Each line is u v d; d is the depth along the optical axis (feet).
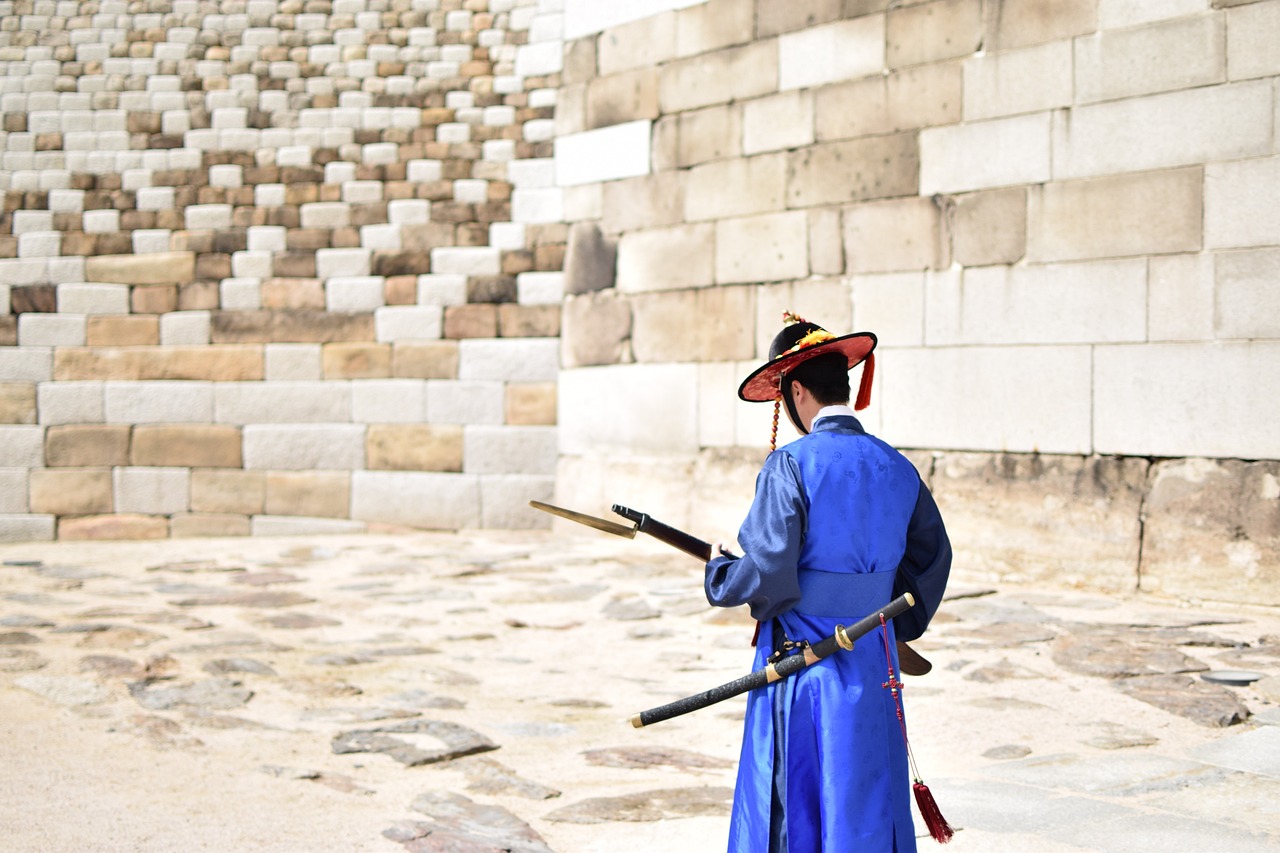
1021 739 16.01
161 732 17.34
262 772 15.62
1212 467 24.11
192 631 23.82
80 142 39.32
